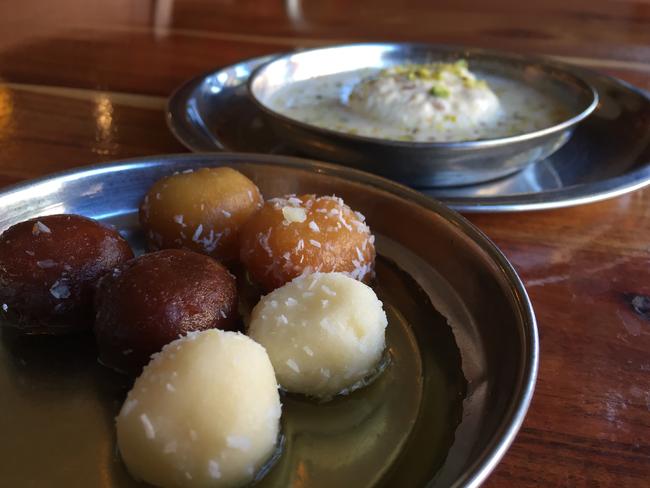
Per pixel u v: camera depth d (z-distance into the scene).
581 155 0.28
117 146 0.26
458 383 0.15
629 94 0.31
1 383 0.15
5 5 0.45
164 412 0.12
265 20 0.46
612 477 0.13
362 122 0.30
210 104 0.31
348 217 0.18
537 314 0.18
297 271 0.17
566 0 0.54
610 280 0.19
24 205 0.18
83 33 0.41
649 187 0.25
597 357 0.16
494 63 0.36
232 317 0.16
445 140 0.29
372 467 0.13
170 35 0.42
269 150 0.28
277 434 0.13
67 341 0.16
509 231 0.22
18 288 0.16
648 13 0.51
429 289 0.17
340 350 0.14
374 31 0.45
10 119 0.28
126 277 0.15
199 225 0.18
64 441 0.13
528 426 0.14
